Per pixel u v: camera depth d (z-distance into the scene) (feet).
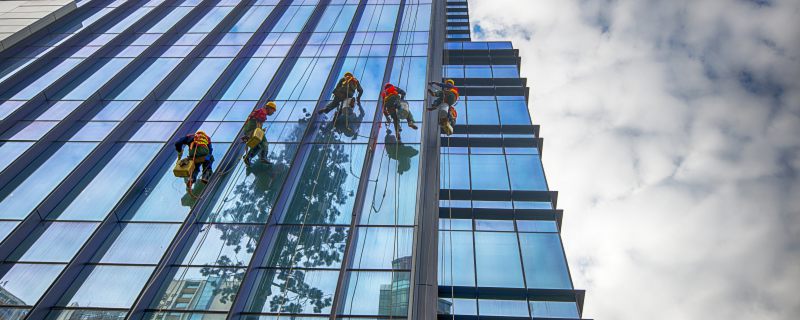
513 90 86.12
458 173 65.98
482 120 77.36
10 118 56.85
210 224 41.01
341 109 54.08
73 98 62.90
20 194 46.26
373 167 47.75
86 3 89.92
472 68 95.09
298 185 45.29
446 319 46.16
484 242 54.75
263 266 37.24
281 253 38.40
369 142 49.93
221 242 39.34
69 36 79.56
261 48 77.00
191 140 41.65
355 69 69.21
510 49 99.81
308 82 66.08
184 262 37.55
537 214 58.95
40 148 52.54
